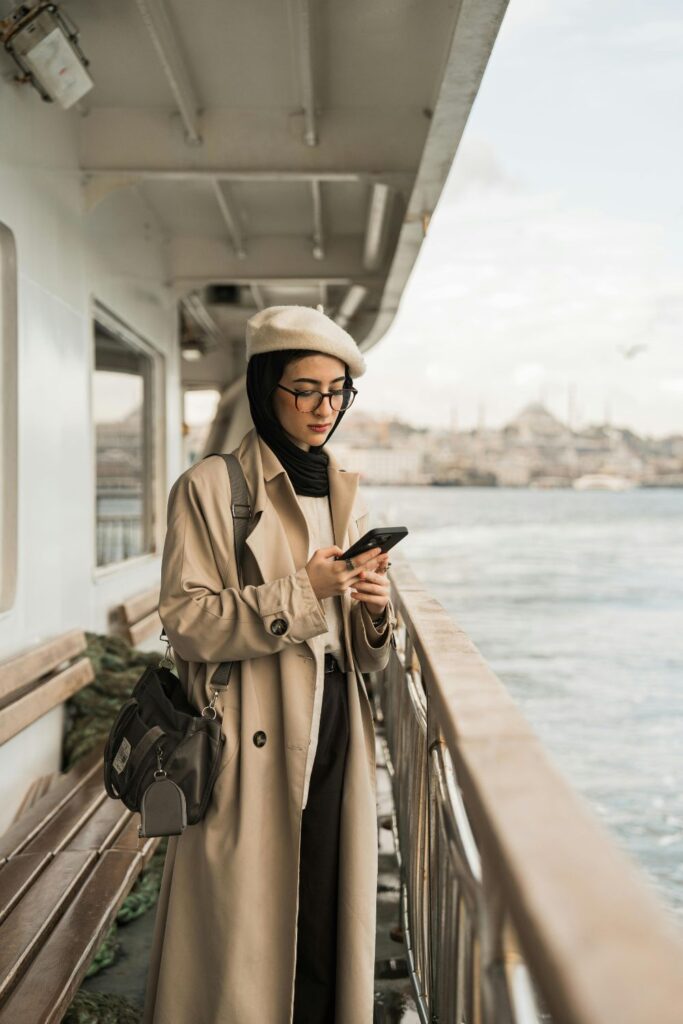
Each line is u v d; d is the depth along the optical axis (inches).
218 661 65.9
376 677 194.4
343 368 70.6
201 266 315.9
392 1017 88.0
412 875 93.7
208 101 192.4
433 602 89.9
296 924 65.6
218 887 64.7
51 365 169.0
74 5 150.8
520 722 41.4
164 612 66.7
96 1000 92.3
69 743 164.9
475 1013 41.5
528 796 31.6
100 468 237.6
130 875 99.8
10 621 142.6
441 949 66.2
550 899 23.8
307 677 67.3
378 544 65.1
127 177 195.5
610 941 21.5
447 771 59.6
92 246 204.5
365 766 72.7
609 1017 18.6
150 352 294.7
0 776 134.0
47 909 89.7
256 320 70.0
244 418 299.4
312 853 70.3
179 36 161.6
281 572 67.9
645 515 3727.9
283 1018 64.6
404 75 180.1
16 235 147.8
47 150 166.7
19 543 146.9
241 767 66.2
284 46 165.8
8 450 146.6
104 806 123.0
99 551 236.4
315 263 316.8
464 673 52.7
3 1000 72.6
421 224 217.3
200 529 68.2
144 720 65.6
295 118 196.5
